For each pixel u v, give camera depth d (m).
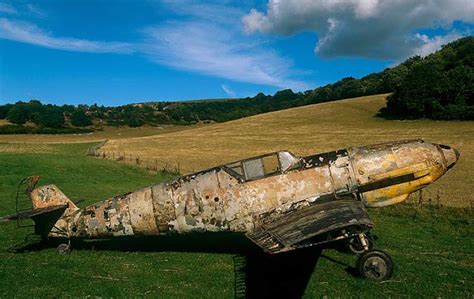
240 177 8.84
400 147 9.21
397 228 12.12
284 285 7.36
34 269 8.09
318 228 6.65
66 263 8.55
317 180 8.73
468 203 16.42
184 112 132.50
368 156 9.00
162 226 9.18
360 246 8.85
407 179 8.92
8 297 6.70
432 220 13.02
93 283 7.39
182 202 9.02
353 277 7.68
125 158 37.84
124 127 104.88
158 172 29.28
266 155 8.93
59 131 90.19
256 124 67.44
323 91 121.00
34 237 10.81
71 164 30.70
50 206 9.66
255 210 8.67
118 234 9.43
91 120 109.38
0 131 85.62
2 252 9.40
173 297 6.78
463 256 9.27
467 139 42.03
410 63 104.06
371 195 8.93
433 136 45.34
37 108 101.19
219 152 43.16
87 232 9.53
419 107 59.50
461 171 26.58
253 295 6.94
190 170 30.53
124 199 9.45
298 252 9.21
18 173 25.25
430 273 7.89
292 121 66.94
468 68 63.19
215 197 8.84
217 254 9.29
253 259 8.87
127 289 7.13
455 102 58.53
